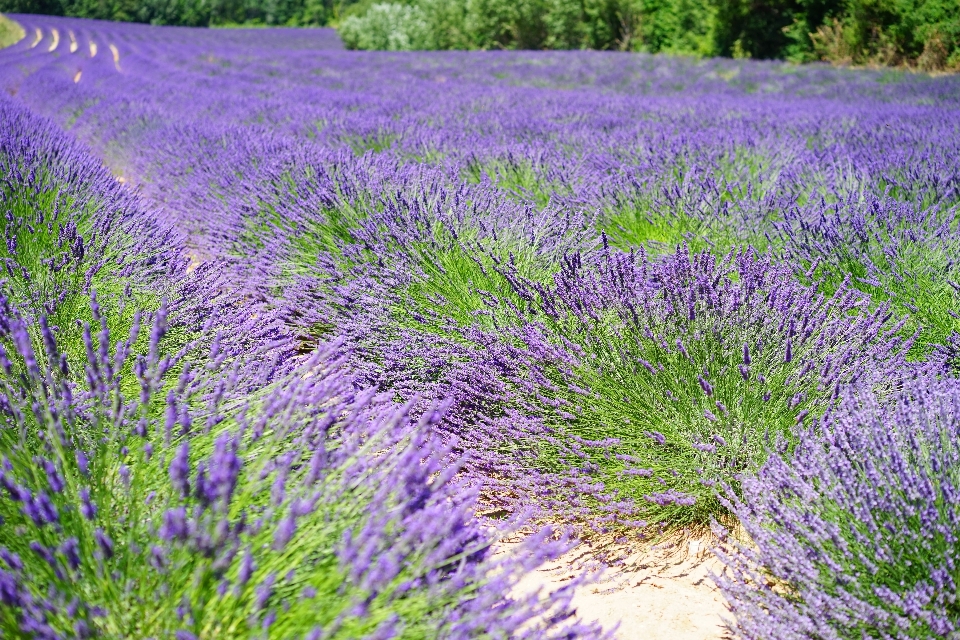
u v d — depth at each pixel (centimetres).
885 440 188
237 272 418
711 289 248
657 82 1703
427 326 288
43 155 443
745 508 194
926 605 162
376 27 3512
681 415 234
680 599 204
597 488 223
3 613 115
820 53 2202
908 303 300
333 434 187
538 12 2977
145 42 3809
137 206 408
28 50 3331
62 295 250
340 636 128
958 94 1259
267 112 961
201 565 130
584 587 210
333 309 330
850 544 176
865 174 449
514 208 367
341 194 406
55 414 169
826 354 241
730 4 2323
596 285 272
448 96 1259
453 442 236
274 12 6750
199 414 190
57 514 135
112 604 130
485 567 149
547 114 942
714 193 421
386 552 142
